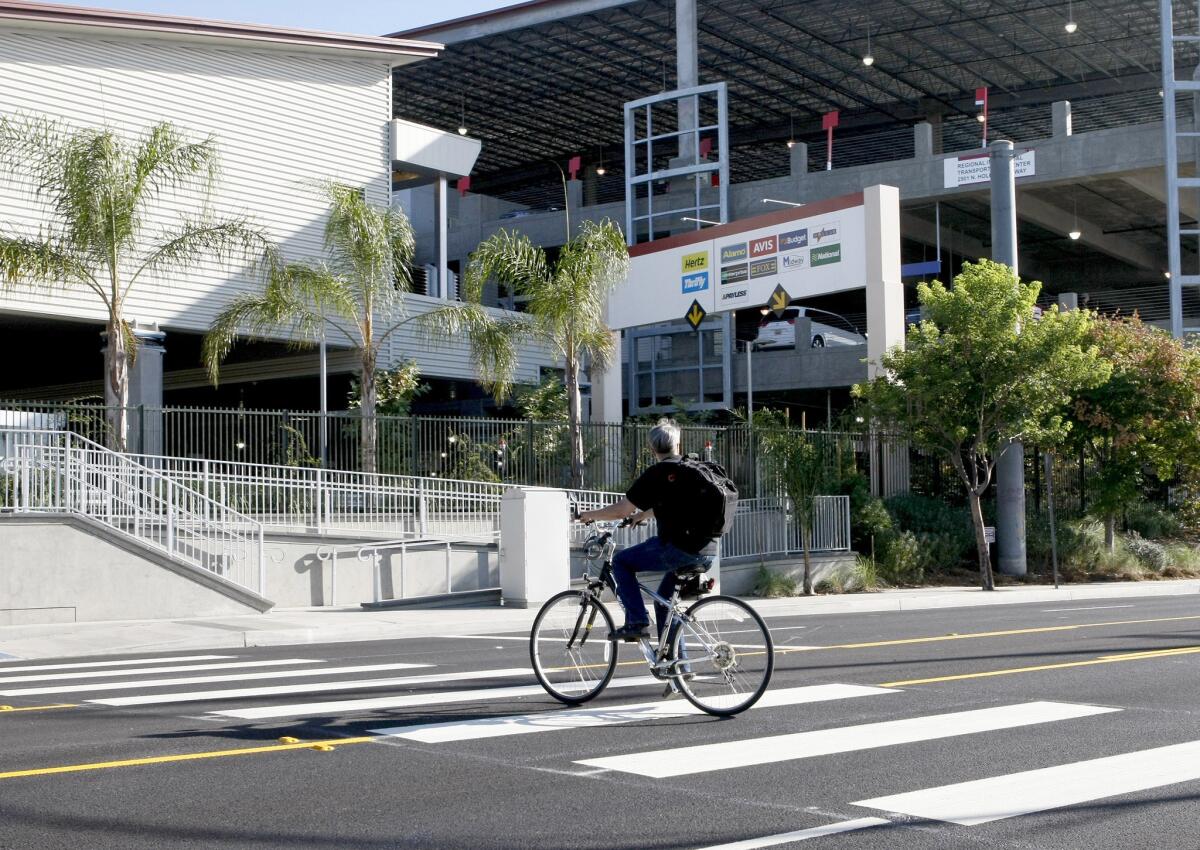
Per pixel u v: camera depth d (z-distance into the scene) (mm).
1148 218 53469
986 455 29781
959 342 26469
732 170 75438
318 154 34219
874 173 44531
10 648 15242
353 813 6172
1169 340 32000
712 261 32938
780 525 26422
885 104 64250
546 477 26641
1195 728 8297
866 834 5715
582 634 9422
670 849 5500
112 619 18406
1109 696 9719
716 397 42969
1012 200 30625
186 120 31531
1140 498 35344
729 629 8883
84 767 7309
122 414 22344
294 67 33844
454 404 41469
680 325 43156
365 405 27750
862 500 28328
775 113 65875
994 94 62562
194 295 31391
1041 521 32094
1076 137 42656
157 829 5895
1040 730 8234
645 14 50594
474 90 60500
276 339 32438
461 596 21562
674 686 9031
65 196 24406
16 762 7488
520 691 10164
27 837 5766
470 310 28844
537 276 29281
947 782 6734
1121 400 31031
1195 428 30906
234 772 7133
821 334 42250
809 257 30438
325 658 13711
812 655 12719
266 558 20969
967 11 51156
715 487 8766
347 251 27812
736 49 55781
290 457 23734
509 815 6105
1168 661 11953
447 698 9859
